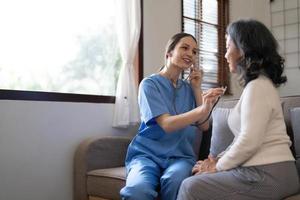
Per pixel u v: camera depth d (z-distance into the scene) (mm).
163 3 2992
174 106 1897
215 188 1308
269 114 1311
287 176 1299
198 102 1960
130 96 2510
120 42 2549
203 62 3619
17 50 2176
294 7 4145
